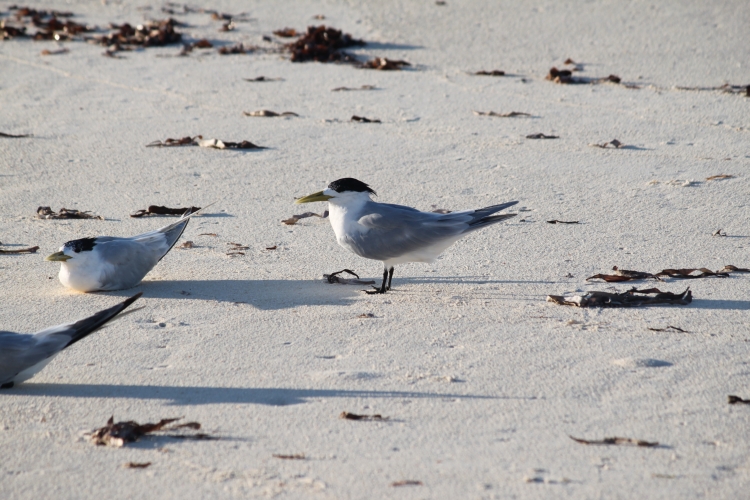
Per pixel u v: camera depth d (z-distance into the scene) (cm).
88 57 2364
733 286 1003
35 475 617
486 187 1428
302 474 612
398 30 2553
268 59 2333
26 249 1163
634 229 1223
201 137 1697
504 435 668
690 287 1006
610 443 652
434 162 1559
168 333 891
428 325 909
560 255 1134
